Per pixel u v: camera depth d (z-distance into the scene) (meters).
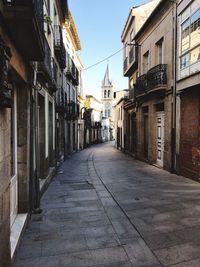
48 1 10.14
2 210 3.09
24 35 3.88
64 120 17.55
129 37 20.16
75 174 11.49
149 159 14.15
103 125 56.06
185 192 7.54
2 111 3.19
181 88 9.81
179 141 10.25
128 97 21.00
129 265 3.62
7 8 3.33
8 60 3.25
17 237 4.17
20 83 5.27
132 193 7.59
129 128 21.81
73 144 24.02
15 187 5.04
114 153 23.31
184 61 9.62
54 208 6.21
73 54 23.22
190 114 9.30
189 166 9.53
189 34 9.21
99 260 3.77
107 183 9.20
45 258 3.84
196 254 3.88
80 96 28.47
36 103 6.35
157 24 12.56
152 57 13.48
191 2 9.01
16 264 3.68
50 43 10.18
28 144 5.41
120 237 4.52
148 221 5.25
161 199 6.84
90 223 5.20
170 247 4.11
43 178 8.45
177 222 5.16
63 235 4.64
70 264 3.67
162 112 12.63
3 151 3.21
